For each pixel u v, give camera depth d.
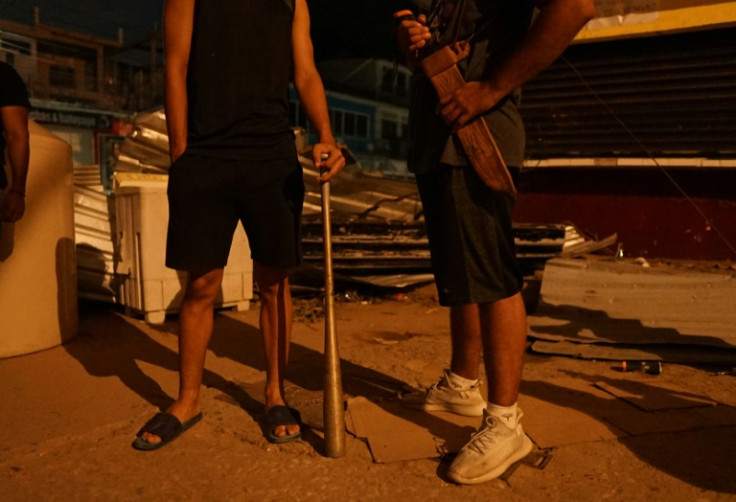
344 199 6.05
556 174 6.65
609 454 2.23
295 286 5.38
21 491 1.98
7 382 3.06
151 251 4.31
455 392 2.60
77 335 3.99
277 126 2.42
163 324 4.36
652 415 2.61
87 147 34.16
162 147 5.60
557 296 4.14
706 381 3.09
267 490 1.99
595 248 5.97
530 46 1.88
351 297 5.26
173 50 2.31
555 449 2.27
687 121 5.90
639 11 5.78
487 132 2.02
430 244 2.23
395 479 2.05
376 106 37.22
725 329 3.47
